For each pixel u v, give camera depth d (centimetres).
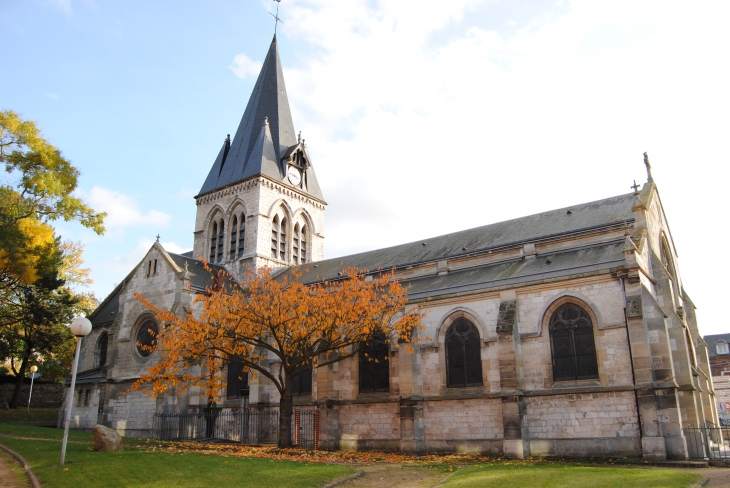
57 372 6812
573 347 3128
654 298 3002
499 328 3212
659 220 3922
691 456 2791
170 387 4272
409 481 2223
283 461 2614
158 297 4728
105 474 2105
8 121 4262
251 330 3288
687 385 2983
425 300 3634
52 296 5491
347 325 3272
